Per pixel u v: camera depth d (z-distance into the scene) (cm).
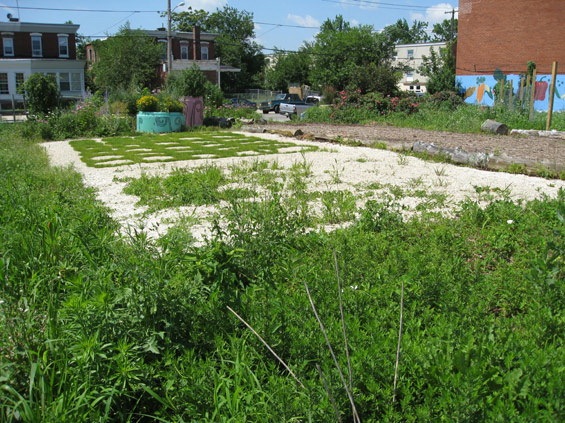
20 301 376
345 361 312
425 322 376
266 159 1262
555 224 604
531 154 1230
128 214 756
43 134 1980
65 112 2184
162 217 729
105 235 508
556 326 353
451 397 272
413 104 2664
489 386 279
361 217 649
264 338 340
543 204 695
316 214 728
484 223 627
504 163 1090
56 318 340
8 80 4831
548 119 1912
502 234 578
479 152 1234
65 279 414
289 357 337
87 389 285
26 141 1834
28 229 552
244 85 7394
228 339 351
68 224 575
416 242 577
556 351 312
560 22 3003
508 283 445
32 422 257
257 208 545
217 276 388
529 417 252
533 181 968
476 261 521
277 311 368
